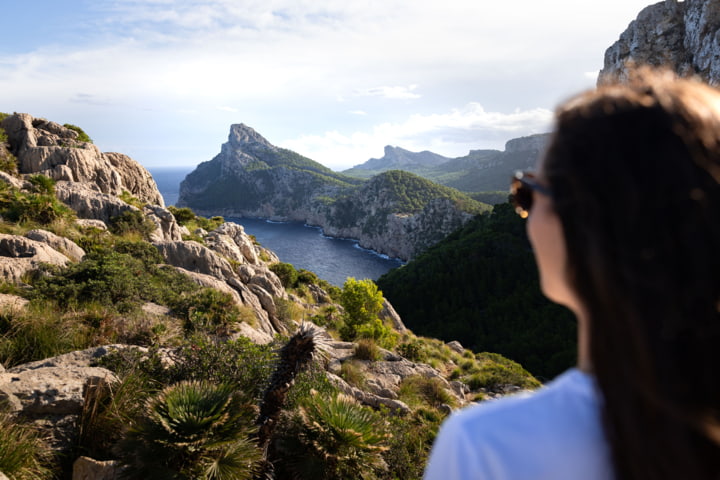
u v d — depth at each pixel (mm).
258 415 3881
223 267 18062
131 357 5316
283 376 3807
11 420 4023
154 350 5531
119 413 4371
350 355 11344
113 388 4660
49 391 4340
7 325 6680
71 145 28281
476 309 61750
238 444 3562
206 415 3646
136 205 26219
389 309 27234
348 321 16062
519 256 67000
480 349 50844
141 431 3527
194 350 5426
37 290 8867
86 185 25172
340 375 9555
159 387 5051
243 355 5457
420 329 61562
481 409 406
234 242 30203
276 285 21469
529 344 47156
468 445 373
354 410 4578
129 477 3402
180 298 10648
